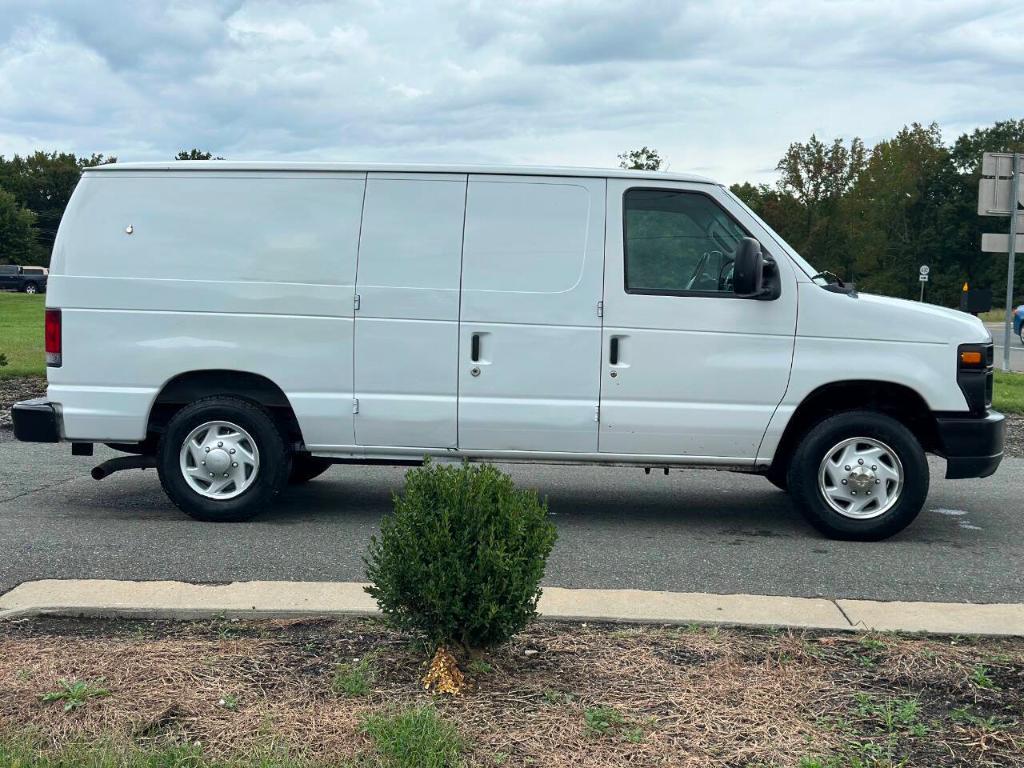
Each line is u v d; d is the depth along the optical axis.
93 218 6.91
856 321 6.66
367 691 3.75
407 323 6.76
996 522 7.42
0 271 71.06
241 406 6.89
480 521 3.84
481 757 3.27
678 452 6.77
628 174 6.74
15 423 6.99
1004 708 3.76
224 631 4.54
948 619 4.81
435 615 3.86
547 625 4.63
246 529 6.83
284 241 6.82
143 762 3.14
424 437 6.84
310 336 6.80
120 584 5.20
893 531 6.70
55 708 3.56
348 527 6.94
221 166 6.86
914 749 3.42
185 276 6.84
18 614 4.72
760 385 6.68
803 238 59.97
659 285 6.72
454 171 6.77
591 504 7.90
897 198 76.88
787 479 6.80
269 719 3.50
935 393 6.65
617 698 3.74
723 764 3.26
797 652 4.27
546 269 6.72
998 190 17.95
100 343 6.88
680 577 5.82
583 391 6.73
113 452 10.03
